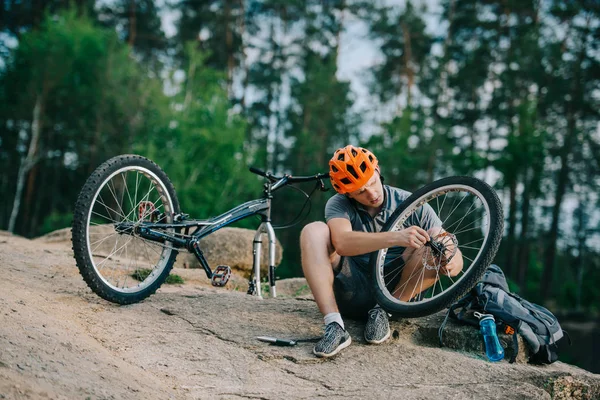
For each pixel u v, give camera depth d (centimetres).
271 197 404
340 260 315
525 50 2848
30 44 2564
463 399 250
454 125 3375
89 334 281
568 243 3806
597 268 3675
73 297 338
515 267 3197
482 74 3234
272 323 327
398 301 297
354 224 316
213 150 2344
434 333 317
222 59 3394
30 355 206
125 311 328
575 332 2367
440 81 3419
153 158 2288
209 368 265
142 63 3159
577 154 3231
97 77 2564
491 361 295
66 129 2686
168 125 2398
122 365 240
